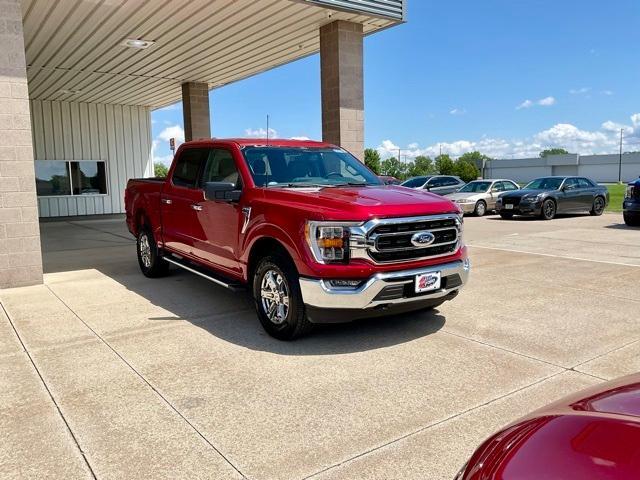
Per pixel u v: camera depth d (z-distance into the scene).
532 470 1.55
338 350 4.64
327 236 4.42
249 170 5.55
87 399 3.70
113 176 22.16
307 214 4.52
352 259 4.43
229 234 5.61
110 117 22.02
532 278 7.65
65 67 15.21
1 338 5.08
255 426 3.29
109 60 14.43
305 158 6.04
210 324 5.48
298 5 9.87
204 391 3.81
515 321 5.48
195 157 6.59
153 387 3.88
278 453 2.98
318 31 11.73
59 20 10.93
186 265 6.75
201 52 13.67
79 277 8.07
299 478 2.74
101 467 2.86
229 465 2.87
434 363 4.32
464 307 6.04
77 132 21.23
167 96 20.34
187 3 9.95
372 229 4.43
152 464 2.88
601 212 19.59
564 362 4.32
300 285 4.54
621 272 8.01
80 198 21.39
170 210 7.00
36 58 14.12
